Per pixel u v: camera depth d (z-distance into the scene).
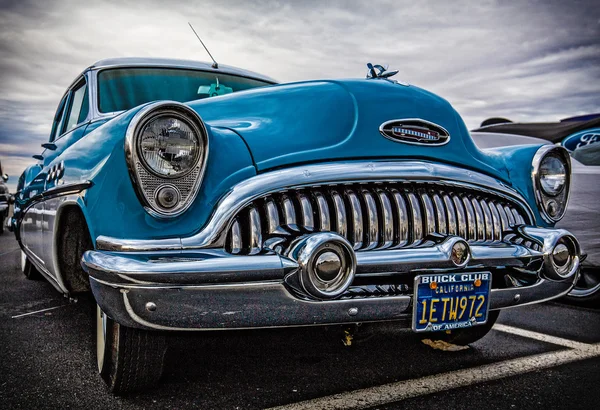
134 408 2.23
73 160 2.54
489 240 2.47
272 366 2.74
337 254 1.93
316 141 2.32
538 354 2.95
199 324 1.86
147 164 1.94
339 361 2.82
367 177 2.21
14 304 4.15
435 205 2.35
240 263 1.86
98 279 1.88
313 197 2.15
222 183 2.07
